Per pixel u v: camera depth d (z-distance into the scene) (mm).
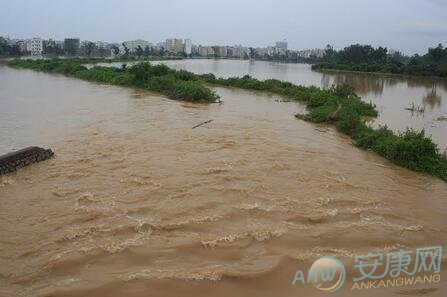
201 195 11602
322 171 14469
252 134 20312
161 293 7270
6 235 9234
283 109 30594
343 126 22000
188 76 44938
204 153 16219
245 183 12711
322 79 67688
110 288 7340
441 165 15586
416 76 77625
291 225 9914
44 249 8648
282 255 8531
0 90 37750
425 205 11930
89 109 27031
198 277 7672
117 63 90812
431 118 28469
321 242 9180
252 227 9688
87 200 11188
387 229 10016
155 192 11789
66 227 9602
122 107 28406
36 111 25859
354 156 17188
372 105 32250
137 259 8258
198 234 9297
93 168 14023
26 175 13234
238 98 37156
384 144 17531
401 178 14516
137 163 14641
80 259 8219
